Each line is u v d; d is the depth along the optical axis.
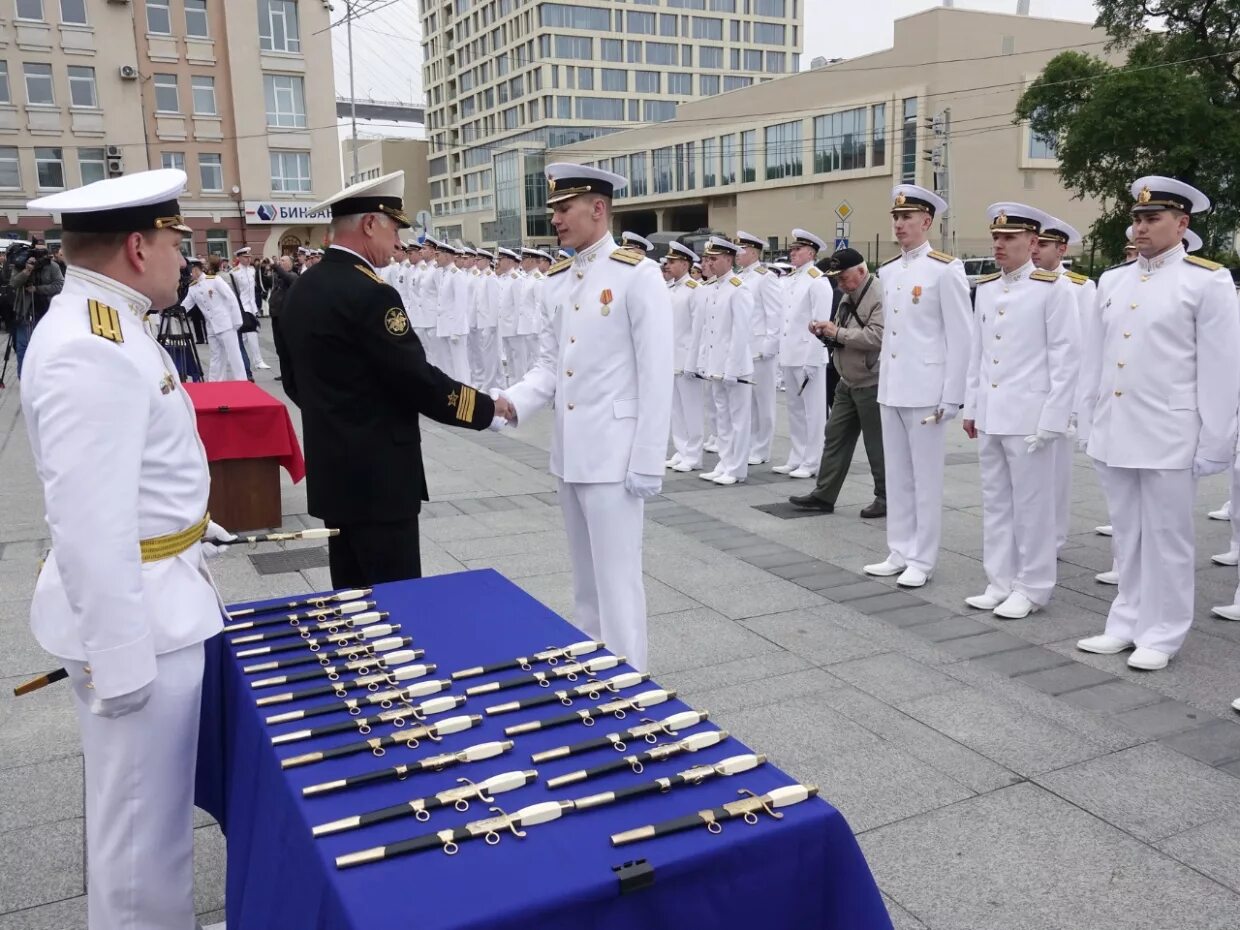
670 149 58.81
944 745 3.75
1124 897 2.84
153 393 2.19
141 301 2.24
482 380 15.10
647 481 3.79
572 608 5.23
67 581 1.96
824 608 5.32
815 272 8.82
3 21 29.89
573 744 1.93
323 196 35.34
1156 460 4.43
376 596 2.82
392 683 2.23
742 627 5.02
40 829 3.19
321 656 2.36
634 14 78.75
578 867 1.54
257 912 1.86
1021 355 5.09
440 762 1.84
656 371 3.75
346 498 3.53
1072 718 3.99
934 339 5.57
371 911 1.42
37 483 8.02
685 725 2.02
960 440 10.20
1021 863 3.01
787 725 3.92
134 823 2.24
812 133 47.31
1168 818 3.25
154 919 2.30
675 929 1.58
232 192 34.03
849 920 1.73
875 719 3.97
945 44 39.94
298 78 34.34
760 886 1.66
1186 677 4.41
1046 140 28.75
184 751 2.29
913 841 3.12
